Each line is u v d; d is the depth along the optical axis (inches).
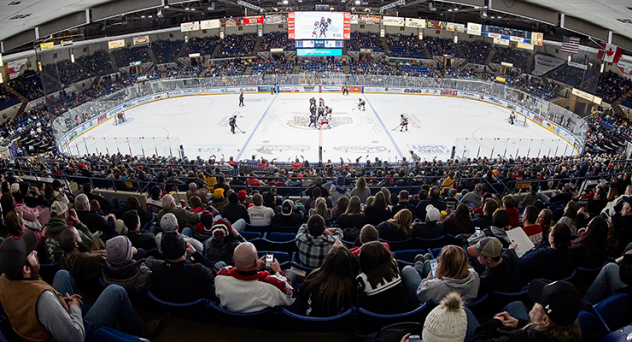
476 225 276.7
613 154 1102.4
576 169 615.2
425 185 496.4
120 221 275.1
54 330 125.0
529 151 1072.2
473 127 1293.1
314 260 207.5
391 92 1782.7
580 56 1339.8
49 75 1338.6
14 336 132.4
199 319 172.1
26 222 262.2
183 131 1248.8
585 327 142.2
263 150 1069.1
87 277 181.2
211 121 1355.8
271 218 300.7
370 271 158.7
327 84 1788.9
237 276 156.6
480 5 1106.7
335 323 158.1
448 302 103.6
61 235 175.3
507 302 175.2
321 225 203.5
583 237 202.4
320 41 1843.0
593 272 201.0
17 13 757.3
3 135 1194.6
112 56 1883.6
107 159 854.5
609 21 860.0
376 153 1049.5
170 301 171.3
